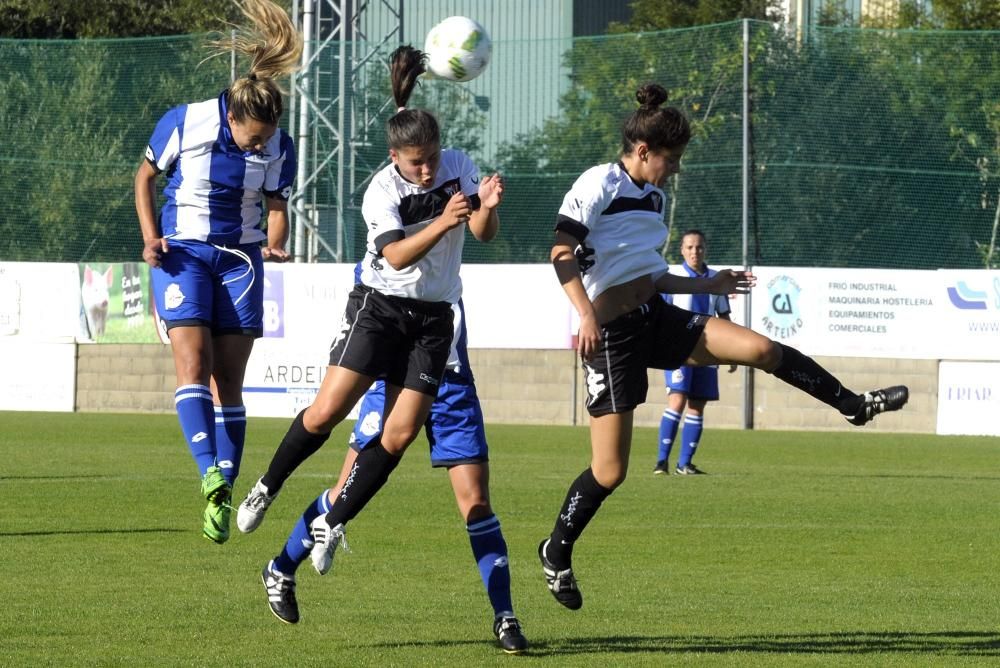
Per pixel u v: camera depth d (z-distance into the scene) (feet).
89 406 200.64
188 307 61.26
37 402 202.08
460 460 51.98
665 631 53.93
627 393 54.24
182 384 60.29
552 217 188.96
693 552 76.02
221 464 63.82
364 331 50.11
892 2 273.95
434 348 50.24
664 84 182.70
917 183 179.93
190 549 74.02
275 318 190.39
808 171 179.32
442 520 88.07
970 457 143.23
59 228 202.18
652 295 55.21
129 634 51.75
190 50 196.75
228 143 62.08
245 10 62.39
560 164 187.83
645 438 167.73
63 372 201.05
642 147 54.49
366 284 50.55
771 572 69.51
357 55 189.57
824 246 179.42
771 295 174.70
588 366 54.75
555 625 55.11
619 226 54.54
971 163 179.32
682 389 120.78
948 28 258.98
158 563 69.21
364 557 72.84
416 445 154.51
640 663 47.70
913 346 172.86
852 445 157.89
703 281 56.08
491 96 189.26
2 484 105.60
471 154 190.08
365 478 49.75
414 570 68.64
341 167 184.44
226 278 62.75
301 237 190.19
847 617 57.21
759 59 178.70
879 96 180.14
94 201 200.75
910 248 179.93
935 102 179.83
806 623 55.77
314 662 47.24
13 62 199.93
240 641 50.83
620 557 74.13
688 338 55.21
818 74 180.14
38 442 146.61
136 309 198.39
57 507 91.81
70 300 200.75
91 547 74.38
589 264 54.80
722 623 55.72
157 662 46.88
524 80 188.24
